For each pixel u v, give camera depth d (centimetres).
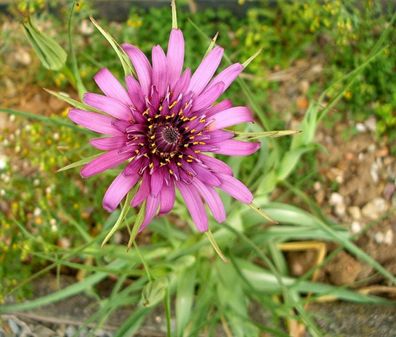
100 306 14
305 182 16
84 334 15
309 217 13
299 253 15
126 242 16
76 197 16
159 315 14
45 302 13
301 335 14
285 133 9
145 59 9
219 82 9
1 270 15
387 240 15
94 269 11
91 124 9
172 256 13
